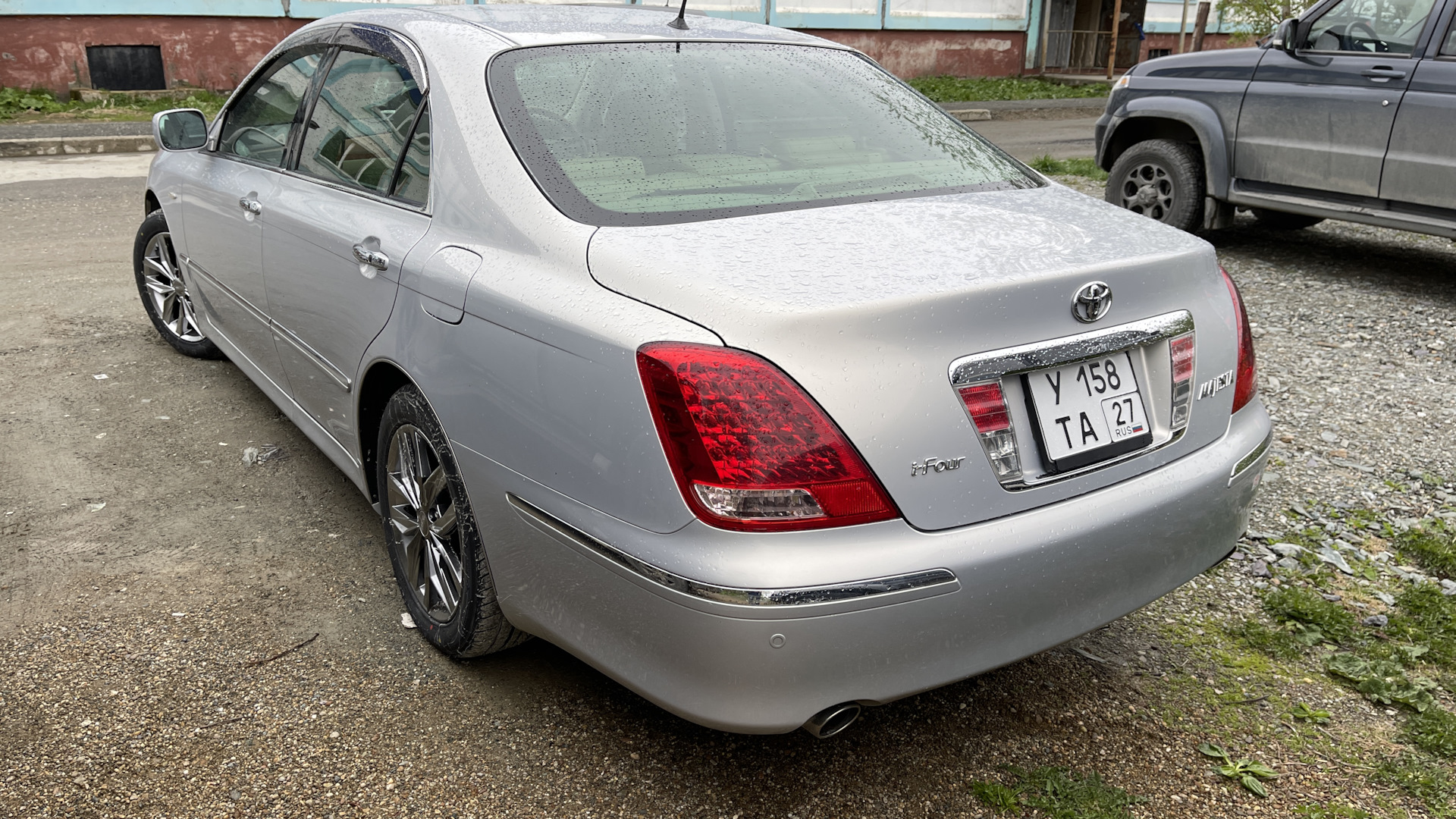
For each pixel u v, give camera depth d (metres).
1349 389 4.75
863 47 21.44
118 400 4.35
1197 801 2.30
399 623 2.87
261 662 2.66
